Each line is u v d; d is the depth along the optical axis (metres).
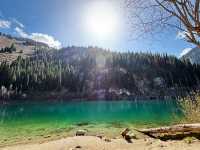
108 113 31.62
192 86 93.56
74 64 146.62
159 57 136.88
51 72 118.81
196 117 11.07
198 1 2.43
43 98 102.75
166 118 20.03
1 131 16.53
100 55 157.38
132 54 146.88
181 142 7.78
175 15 2.59
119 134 11.72
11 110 48.19
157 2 2.76
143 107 44.09
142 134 10.44
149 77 121.12
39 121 23.45
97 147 8.10
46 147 8.60
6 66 117.00
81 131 12.80
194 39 2.58
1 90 98.44
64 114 32.91
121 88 112.69
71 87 113.50
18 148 9.32
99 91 109.12
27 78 110.50
